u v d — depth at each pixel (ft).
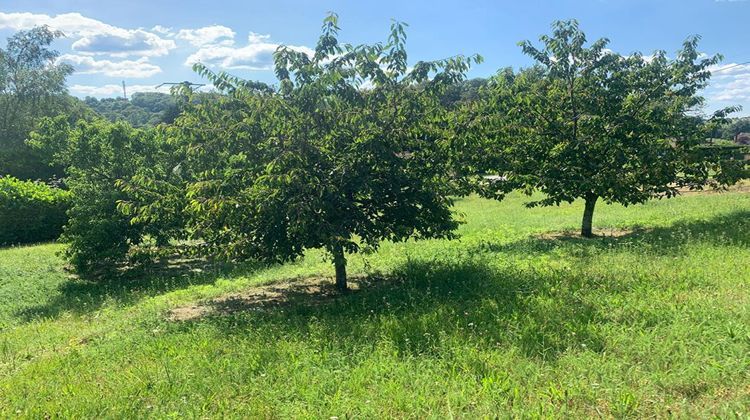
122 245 40.16
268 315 23.15
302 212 21.76
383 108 24.95
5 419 14.57
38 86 119.65
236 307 26.30
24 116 119.65
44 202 64.64
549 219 51.37
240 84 25.23
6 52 118.62
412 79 24.56
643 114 36.68
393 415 12.56
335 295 26.99
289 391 14.19
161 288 36.65
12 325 29.17
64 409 14.44
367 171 24.34
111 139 42.04
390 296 23.98
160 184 26.99
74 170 41.91
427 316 19.40
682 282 21.34
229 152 24.97
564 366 14.25
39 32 121.29
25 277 40.65
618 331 16.29
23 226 63.16
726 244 28.68
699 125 39.14
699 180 39.04
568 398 12.54
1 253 51.98
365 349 16.63
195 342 19.66
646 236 33.91
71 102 128.57
